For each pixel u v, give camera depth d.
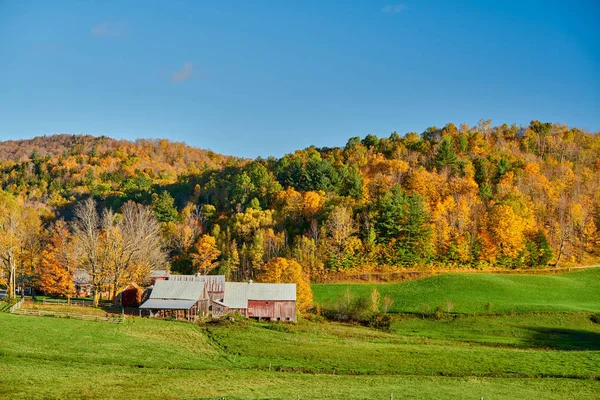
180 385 50.66
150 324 79.38
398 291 120.06
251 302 98.81
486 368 64.25
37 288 108.50
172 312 89.62
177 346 67.44
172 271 137.88
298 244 137.00
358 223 146.25
